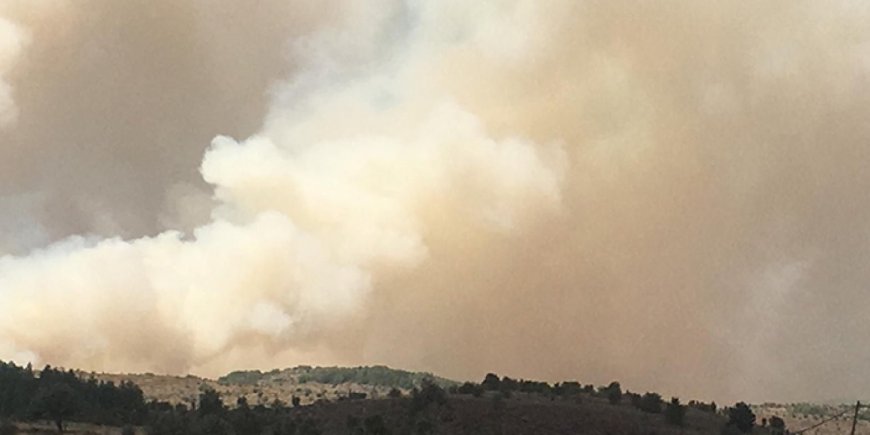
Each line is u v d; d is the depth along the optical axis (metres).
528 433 59.06
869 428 85.75
